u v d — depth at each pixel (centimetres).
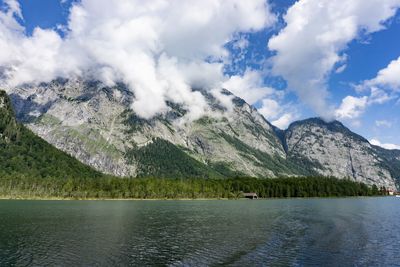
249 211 18588
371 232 10775
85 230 10831
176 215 16075
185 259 7088
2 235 9656
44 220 13250
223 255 7431
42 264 6600
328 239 9412
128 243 8738
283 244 8656
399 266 6606
